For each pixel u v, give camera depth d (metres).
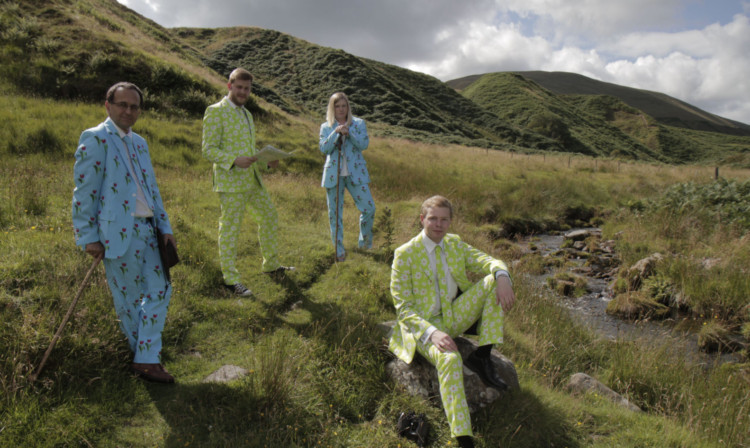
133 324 2.98
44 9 17.95
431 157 20.91
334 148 5.46
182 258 4.75
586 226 12.27
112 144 2.72
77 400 2.66
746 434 3.32
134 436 2.52
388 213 6.42
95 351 2.97
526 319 5.07
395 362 3.34
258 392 2.90
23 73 13.80
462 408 2.63
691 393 3.91
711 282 6.50
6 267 3.67
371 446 2.69
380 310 4.52
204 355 3.43
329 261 5.64
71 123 10.74
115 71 15.60
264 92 38.94
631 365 4.36
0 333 2.93
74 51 15.71
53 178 7.04
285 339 3.63
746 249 7.78
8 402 2.49
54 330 2.99
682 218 9.91
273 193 8.66
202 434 2.60
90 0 28.78
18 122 9.86
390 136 34.62
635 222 10.50
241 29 64.50
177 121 14.37
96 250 2.69
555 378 4.05
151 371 2.92
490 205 11.67
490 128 66.94
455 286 3.30
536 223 11.70
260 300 4.33
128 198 2.77
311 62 58.31
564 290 7.08
